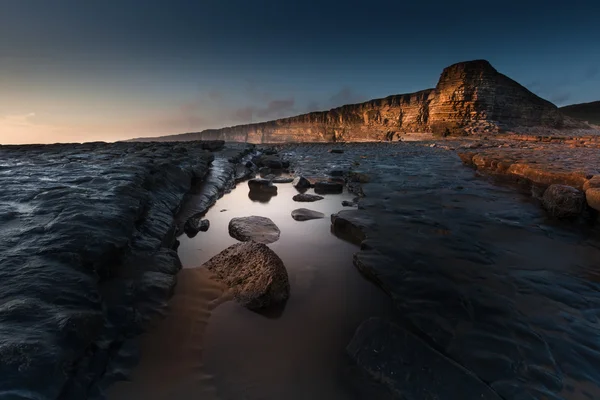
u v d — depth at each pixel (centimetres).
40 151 1375
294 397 282
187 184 977
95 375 275
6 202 504
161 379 294
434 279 463
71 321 269
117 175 704
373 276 483
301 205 937
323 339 355
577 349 321
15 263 330
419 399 271
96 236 398
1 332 239
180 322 373
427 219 730
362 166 1634
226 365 316
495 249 568
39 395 211
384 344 331
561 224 693
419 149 2711
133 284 399
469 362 311
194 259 563
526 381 286
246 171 1589
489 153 1548
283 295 423
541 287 441
